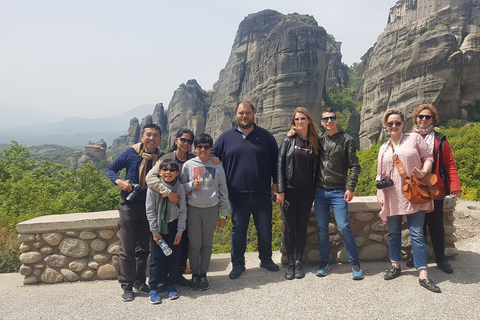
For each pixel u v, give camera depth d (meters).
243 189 3.93
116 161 3.80
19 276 4.62
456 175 3.58
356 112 112.88
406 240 4.17
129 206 3.63
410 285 3.38
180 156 3.87
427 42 72.56
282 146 3.95
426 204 3.41
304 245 3.94
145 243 3.76
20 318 3.15
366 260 4.33
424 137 3.73
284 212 3.93
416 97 72.44
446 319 2.67
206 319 2.93
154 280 3.47
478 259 4.11
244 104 3.99
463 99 70.06
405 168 3.43
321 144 3.90
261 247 4.21
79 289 3.90
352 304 3.04
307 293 3.36
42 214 21.83
